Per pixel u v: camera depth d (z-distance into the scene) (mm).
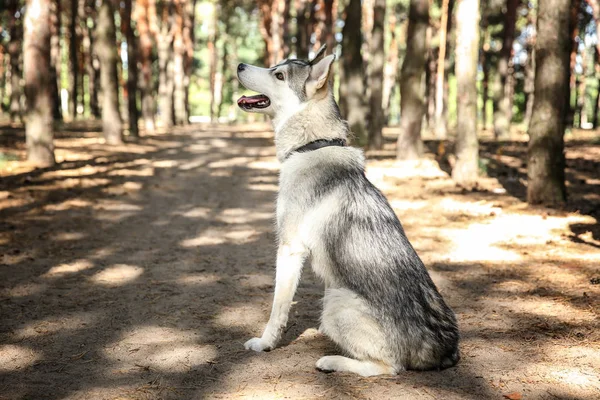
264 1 46000
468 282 5992
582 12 31688
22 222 8562
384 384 3594
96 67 41094
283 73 4281
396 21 42625
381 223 3732
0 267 6344
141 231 8453
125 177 13445
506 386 3586
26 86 13672
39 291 5582
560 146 9922
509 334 4523
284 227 4012
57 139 21484
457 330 3803
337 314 3674
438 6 37469
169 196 11445
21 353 4133
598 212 9250
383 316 3561
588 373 3779
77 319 4848
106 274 6230
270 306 5270
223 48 63031
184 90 49938
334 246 3754
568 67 9836
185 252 7293
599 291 5555
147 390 3561
